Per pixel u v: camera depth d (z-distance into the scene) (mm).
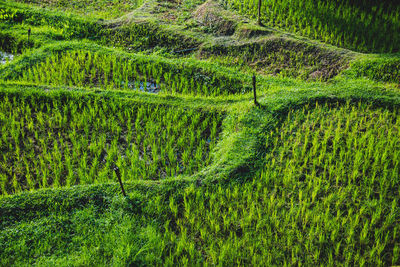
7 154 8227
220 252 6012
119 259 5719
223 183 7340
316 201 6832
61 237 6195
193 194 7133
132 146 8602
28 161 8156
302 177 7426
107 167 8008
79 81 11031
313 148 8047
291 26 13625
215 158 8203
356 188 6977
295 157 7867
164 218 6633
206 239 6277
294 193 7082
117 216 6551
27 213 6586
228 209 6812
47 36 13586
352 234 6156
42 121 9102
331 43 12516
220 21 14094
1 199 6773
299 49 12125
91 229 6324
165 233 6266
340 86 10320
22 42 13281
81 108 9727
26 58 11984
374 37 12523
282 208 6781
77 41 13492
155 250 5973
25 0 16688
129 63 11961
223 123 9344
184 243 6129
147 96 10211
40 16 14875
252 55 12469
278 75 11547
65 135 8945
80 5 16844
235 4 15242
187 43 13391
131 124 9352
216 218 6621
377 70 10703
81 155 8383
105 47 12898
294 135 8562
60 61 12016
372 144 7797
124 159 8312
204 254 6059
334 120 8836
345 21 13273
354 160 7570
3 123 9039
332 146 8094
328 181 7230
